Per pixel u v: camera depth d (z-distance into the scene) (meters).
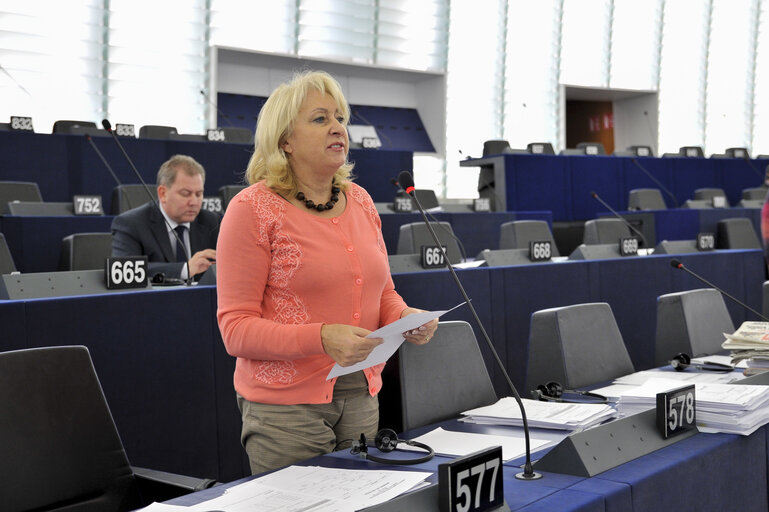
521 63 11.09
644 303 3.97
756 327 2.26
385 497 1.15
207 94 8.75
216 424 2.52
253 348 1.42
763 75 13.41
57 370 1.44
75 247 3.46
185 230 3.37
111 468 1.45
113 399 2.28
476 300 3.32
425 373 1.82
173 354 2.42
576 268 3.68
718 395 1.64
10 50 7.62
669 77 12.53
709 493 1.43
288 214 1.50
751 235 6.18
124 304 2.31
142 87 8.41
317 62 9.41
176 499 1.22
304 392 1.49
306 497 1.17
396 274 3.07
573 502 1.15
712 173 9.67
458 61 10.59
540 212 6.95
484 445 1.47
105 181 6.27
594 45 11.66
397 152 7.74
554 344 2.11
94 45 8.06
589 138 12.97
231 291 1.46
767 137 13.59
